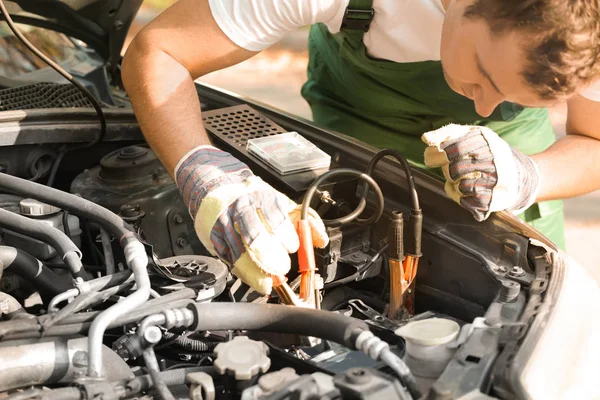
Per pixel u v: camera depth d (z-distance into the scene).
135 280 1.30
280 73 5.27
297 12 1.60
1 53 2.21
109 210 1.58
